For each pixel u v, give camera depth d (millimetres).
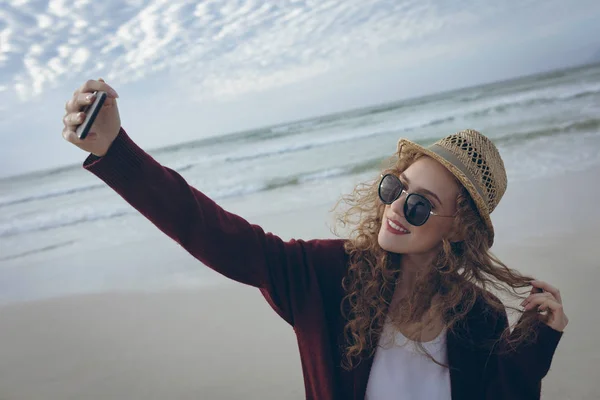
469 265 1660
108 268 7973
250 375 4180
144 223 11344
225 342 4836
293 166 16469
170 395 4031
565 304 4473
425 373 1644
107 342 5215
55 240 11250
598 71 34750
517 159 10758
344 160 15727
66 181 28594
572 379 3494
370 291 1647
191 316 5559
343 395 1612
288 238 7492
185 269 7238
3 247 11516
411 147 1672
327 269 1699
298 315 1642
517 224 6648
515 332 1640
